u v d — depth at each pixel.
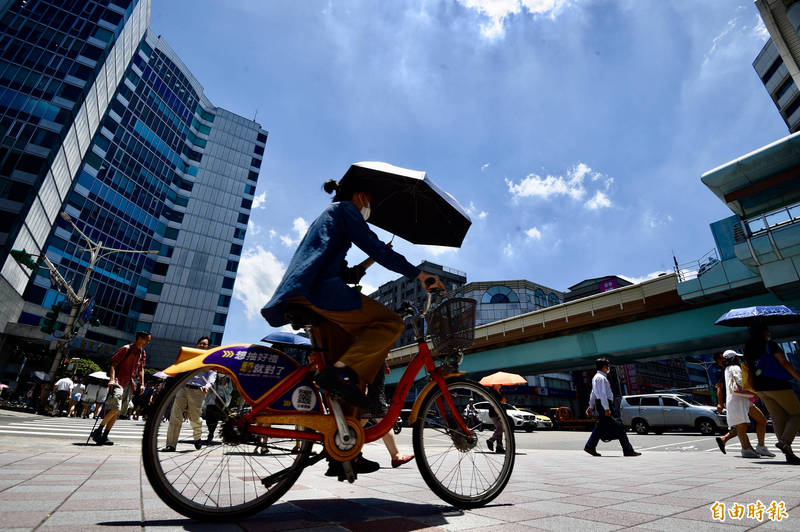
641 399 17.19
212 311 50.28
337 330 2.00
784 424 4.42
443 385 2.21
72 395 16.17
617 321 22.91
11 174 29.73
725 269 17.81
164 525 1.50
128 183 46.59
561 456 6.24
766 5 17.91
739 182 18.02
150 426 1.64
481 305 52.75
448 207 2.76
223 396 1.87
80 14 37.28
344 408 1.89
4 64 32.53
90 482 2.28
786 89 39.88
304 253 1.91
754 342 4.68
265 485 1.78
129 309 45.09
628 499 2.22
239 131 60.91
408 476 3.15
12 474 2.40
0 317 27.78
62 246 38.84
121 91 46.69
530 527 1.59
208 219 53.91
